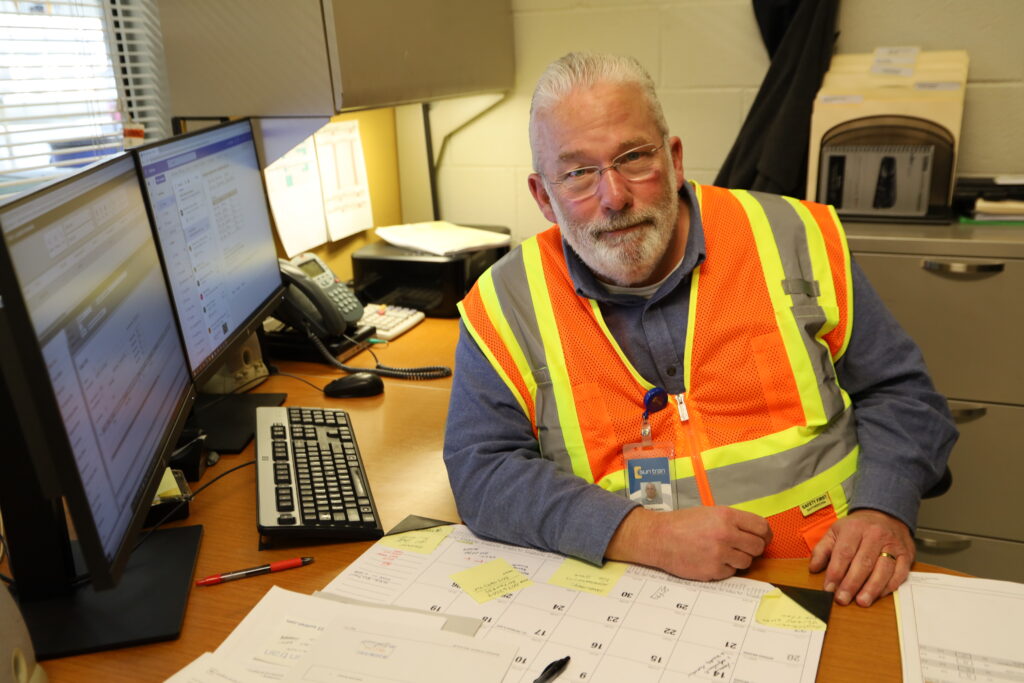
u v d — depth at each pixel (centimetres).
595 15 238
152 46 194
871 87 205
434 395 168
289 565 108
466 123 256
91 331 93
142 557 110
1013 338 189
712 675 84
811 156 210
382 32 185
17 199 79
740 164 220
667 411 125
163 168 131
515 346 127
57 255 87
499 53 239
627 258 122
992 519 202
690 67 233
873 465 119
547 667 85
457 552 110
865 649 89
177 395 124
